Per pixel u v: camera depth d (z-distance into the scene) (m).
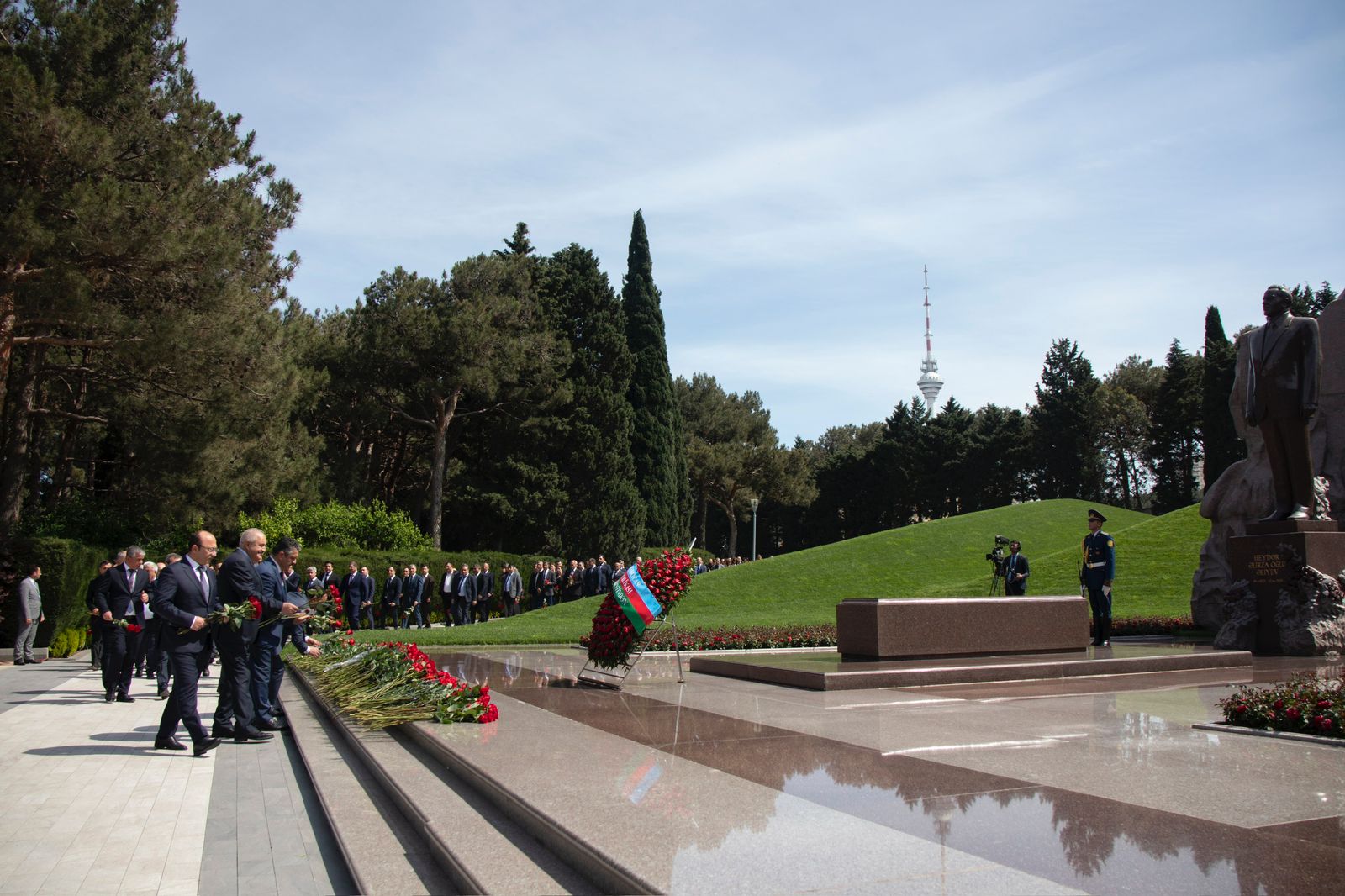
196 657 8.17
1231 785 5.01
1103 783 5.07
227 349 22.47
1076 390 68.19
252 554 8.73
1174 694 9.05
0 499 25.48
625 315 49.75
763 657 12.88
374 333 39.59
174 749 8.34
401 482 51.53
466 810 5.04
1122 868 3.55
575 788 4.93
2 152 18.70
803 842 3.89
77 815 6.10
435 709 7.32
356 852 4.76
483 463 45.22
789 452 74.06
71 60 20.95
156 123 21.70
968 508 72.81
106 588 11.98
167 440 25.06
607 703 8.60
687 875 3.46
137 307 22.12
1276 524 13.44
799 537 81.81
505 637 19.45
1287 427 13.57
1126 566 25.47
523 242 53.19
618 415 45.22
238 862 5.12
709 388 78.00
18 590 18.25
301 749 7.77
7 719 10.33
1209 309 58.62
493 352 40.81
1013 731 6.86
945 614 11.12
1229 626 13.35
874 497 75.88
